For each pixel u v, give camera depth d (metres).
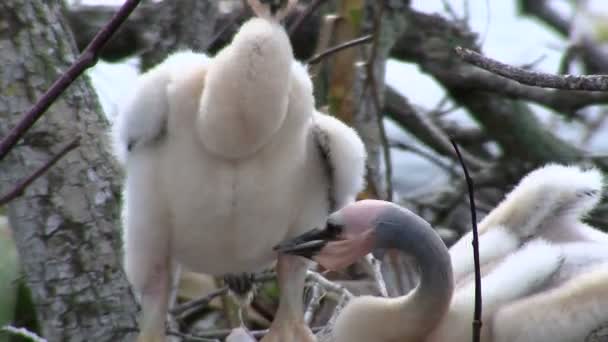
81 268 10.48
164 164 9.53
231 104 8.92
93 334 10.49
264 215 9.64
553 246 9.71
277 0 9.09
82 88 10.69
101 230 10.52
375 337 9.49
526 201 10.26
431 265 9.30
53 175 10.43
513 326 9.09
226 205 9.49
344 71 12.46
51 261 10.45
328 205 10.11
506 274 9.49
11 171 10.41
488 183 15.16
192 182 9.45
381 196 12.12
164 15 12.60
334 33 12.57
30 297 12.06
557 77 7.77
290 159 9.53
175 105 9.31
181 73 9.38
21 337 11.95
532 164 15.46
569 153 15.41
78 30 15.23
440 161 15.58
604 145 18.34
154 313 9.99
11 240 12.27
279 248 9.73
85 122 10.60
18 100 10.52
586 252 9.70
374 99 11.91
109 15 15.39
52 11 10.79
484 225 10.46
